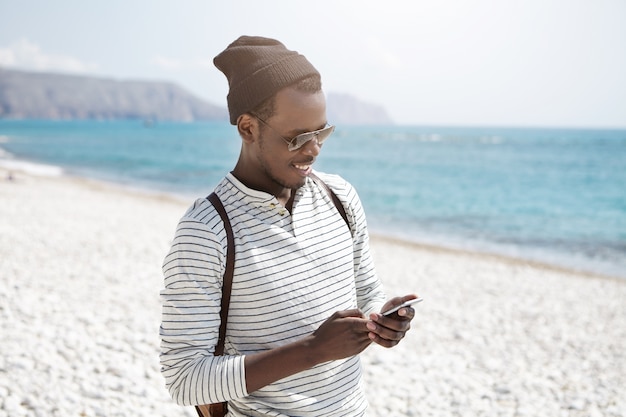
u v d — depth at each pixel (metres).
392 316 1.64
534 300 9.17
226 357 1.67
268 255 1.74
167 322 1.71
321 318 1.77
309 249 1.80
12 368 5.00
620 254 14.13
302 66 1.73
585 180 38.50
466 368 6.07
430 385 5.49
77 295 7.50
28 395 4.54
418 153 70.56
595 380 5.94
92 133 127.06
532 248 14.77
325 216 1.90
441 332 7.25
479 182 35.34
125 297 7.61
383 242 14.48
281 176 1.77
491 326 7.63
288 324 1.74
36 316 6.46
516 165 51.38
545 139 139.00
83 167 39.62
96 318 6.64
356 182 33.66
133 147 72.56
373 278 2.11
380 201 24.72
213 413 1.86
